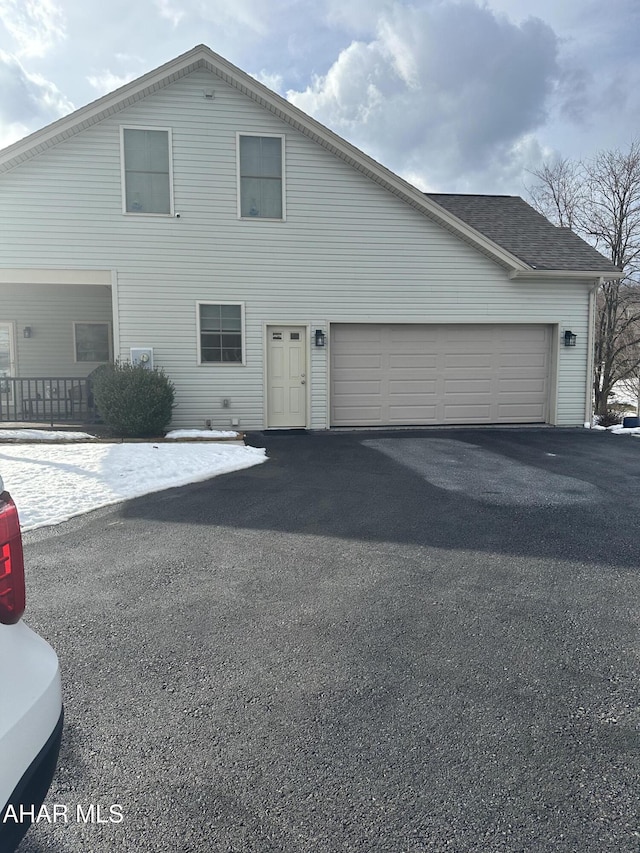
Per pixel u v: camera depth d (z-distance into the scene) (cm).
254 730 212
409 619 307
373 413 1122
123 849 158
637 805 175
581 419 1163
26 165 968
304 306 1067
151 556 409
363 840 161
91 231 995
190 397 1051
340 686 242
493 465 759
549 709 226
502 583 356
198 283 1033
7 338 1319
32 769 129
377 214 1071
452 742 205
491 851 158
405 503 560
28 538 450
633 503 557
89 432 975
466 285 1106
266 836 163
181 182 1015
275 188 1045
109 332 1352
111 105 970
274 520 502
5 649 139
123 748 201
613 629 295
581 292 1144
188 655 269
